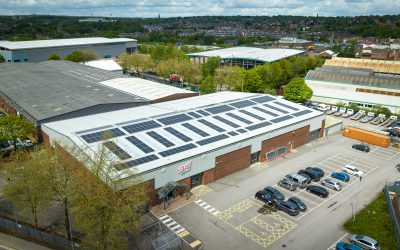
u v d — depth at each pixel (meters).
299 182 58.91
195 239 45.16
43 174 41.75
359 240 43.88
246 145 64.88
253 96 91.00
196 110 75.69
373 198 55.91
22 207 46.44
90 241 44.22
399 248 43.56
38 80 113.25
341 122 90.25
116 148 55.25
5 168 45.91
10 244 44.88
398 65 139.00
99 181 38.31
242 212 51.41
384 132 88.88
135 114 72.81
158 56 187.88
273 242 44.75
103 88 103.19
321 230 47.31
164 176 52.81
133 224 40.19
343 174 62.06
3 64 149.00
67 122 68.12
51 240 44.75
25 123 71.31
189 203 53.59
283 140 73.31
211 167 59.81
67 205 43.16
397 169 66.81
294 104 87.31
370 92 114.56
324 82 122.75
